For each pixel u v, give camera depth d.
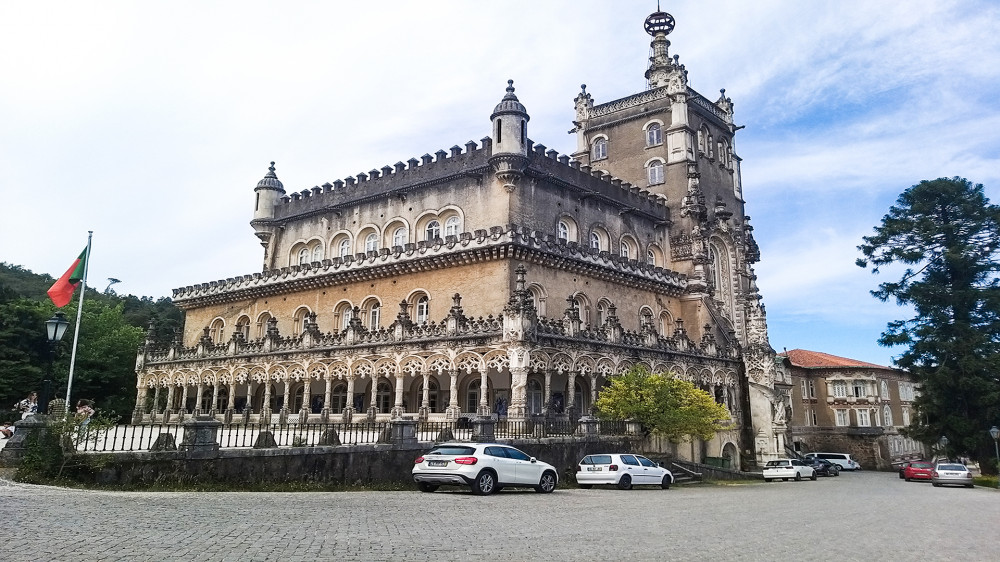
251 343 51.22
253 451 21.73
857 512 21.72
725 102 70.50
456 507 18.16
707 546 12.99
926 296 54.22
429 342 41.31
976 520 19.98
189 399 58.97
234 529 12.73
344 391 49.97
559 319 46.22
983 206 54.81
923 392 53.97
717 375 53.41
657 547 12.63
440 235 51.22
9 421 54.50
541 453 31.11
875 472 68.62
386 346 43.31
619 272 50.78
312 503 17.81
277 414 49.31
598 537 13.59
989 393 49.59
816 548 13.30
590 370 41.88
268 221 62.59
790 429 64.31
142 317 93.31
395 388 44.50
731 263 65.06
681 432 39.44
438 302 46.56
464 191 50.22
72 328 64.81
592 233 53.69
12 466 19.25
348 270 51.25
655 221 59.50
